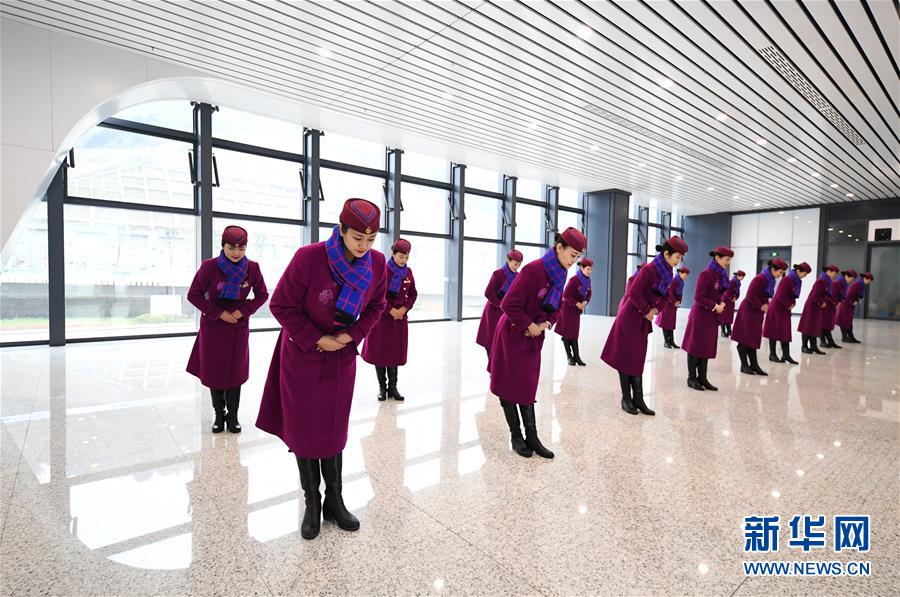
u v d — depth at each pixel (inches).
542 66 221.3
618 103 262.8
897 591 65.8
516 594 63.4
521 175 451.2
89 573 66.3
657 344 318.0
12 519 80.9
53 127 207.9
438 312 446.3
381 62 222.1
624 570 69.3
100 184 272.7
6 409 144.7
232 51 215.2
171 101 286.2
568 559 71.8
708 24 183.5
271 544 74.6
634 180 461.1
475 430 133.4
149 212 288.4
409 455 113.9
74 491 91.7
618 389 186.2
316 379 76.2
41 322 265.9
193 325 314.5
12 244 218.4
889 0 165.6
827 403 167.6
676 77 228.5
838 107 260.1
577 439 127.2
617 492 95.3
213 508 85.9
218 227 314.7
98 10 184.7
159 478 98.0
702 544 76.8
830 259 559.5
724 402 167.9
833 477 104.1
